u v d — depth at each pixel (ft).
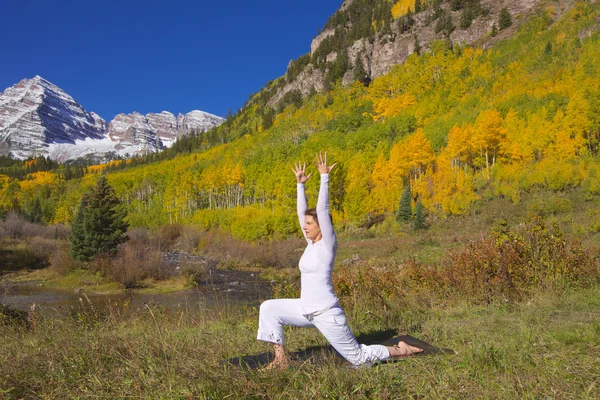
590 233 74.64
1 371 10.50
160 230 165.37
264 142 418.51
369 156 224.53
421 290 23.41
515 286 20.94
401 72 461.78
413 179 191.11
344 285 24.32
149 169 504.02
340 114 415.85
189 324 19.13
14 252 115.85
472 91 333.21
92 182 406.82
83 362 11.10
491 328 14.57
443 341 12.96
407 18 573.74
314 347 13.38
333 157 202.59
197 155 525.34
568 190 133.59
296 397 8.42
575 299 18.66
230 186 289.33
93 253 93.20
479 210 137.80
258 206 223.92
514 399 8.19
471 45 463.01
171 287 77.82
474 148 175.32
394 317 18.28
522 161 163.02
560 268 22.29
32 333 16.48
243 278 90.74
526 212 120.67
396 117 306.76
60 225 187.83
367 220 167.73
